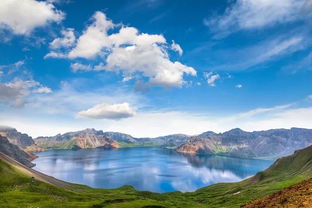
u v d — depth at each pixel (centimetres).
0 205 13700
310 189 4044
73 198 18812
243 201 19025
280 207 3738
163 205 16950
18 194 17012
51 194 18825
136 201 17962
